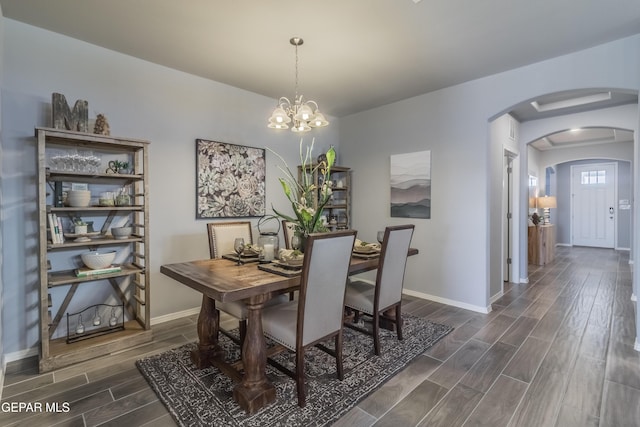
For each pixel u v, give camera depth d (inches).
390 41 103.9
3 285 91.5
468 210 139.9
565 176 352.8
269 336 80.2
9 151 92.9
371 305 98.0
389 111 169.0
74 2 84.0
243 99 148.6
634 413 69.6
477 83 135.7
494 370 88.1
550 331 114.7
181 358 94.6
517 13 88.2
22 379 83.7
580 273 211.3
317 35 100.2
